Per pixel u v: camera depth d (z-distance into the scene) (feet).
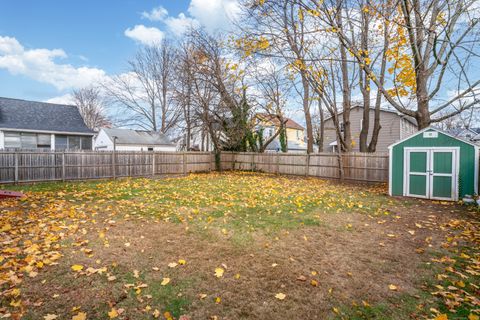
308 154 52.39
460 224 17.51
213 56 54.39
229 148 67.67
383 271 10.78
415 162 28.89
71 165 40.01
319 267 11.07
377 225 17.30
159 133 100.58
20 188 31.14
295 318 7.79
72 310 7.86
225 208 20.88
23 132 58.13
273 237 14.51
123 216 18.10
